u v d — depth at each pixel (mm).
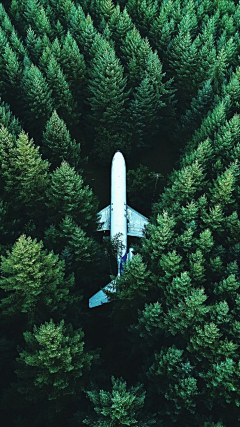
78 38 74188
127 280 45344
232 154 57000
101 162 71875
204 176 53562
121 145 68750
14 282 39562
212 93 65375
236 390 37500
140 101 65375
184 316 41188
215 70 67688
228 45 70688
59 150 58062
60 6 79938
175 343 42875
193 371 39875
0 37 67812
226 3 81875
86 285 54875
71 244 47812
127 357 50094
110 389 40594
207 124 61219
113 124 67938
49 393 37406
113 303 50188
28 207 53844
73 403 40312
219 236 51000
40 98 61344
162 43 75812
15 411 41406
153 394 41000
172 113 71000
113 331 53156
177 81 73938
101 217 61219
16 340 43219
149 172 67875
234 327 39875
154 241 47219
